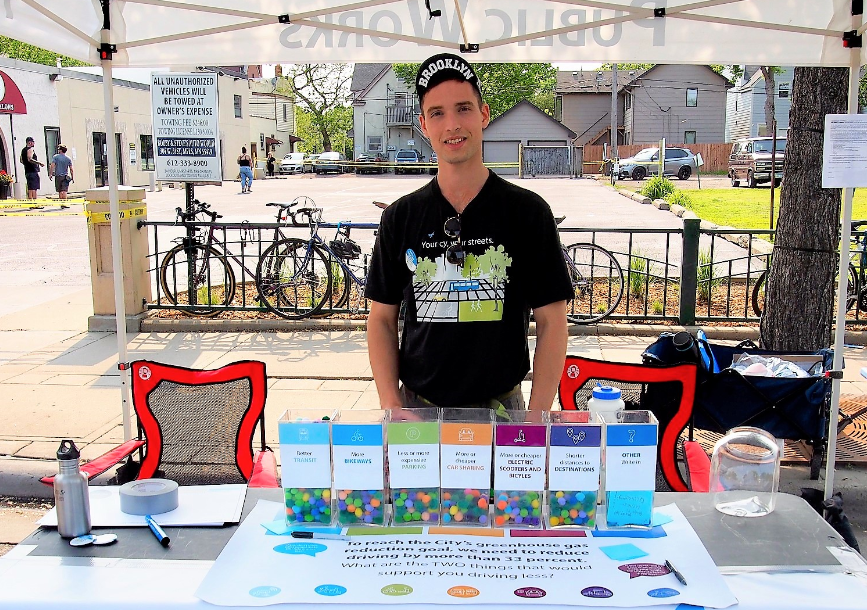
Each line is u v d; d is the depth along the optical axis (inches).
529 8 138.3
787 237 200.1
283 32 149.9
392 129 2204.7
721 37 138.3
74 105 1131.3
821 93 190.4
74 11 141.9
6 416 215.8
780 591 69.5
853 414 181.8
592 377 144.4
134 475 142.8
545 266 97.8
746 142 1273.4
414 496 80.8
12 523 170.7
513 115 1863.9
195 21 146.9
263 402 145.1
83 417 215.5
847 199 123.5
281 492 91.4
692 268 293.6
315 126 2667.3
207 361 268.1
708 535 80.0
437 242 97.0
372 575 71.5
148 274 322.7
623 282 309.0
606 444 78.9
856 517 166.4
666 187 928.3
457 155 93.9
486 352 97.8
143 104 1323.8
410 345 101.7
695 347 162.7
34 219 749.3
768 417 163.6
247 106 1697.8
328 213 795.4
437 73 93.7
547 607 66.6
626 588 69.4
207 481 143.1
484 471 79.9
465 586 69.5
